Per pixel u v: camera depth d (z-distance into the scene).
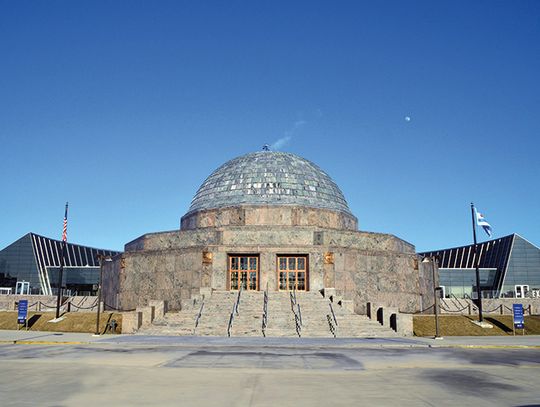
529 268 75.50
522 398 10.92
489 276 76.12
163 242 44.31
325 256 40.31
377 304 33.81
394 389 11.92
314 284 39.88
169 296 40.84
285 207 46.50
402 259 43.28
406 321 31.11
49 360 17.53
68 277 79.62
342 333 29.64
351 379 13.40
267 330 29.53
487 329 35.09
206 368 15.43
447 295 73.75
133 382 12.83
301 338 27.44
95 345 23.41
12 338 27.16
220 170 53.84
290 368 15.51
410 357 18.97
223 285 39.91
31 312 41.56
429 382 12.98
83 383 12.69
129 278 43.03
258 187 49.47
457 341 26.77
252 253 40.69
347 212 51.09
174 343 23.70
